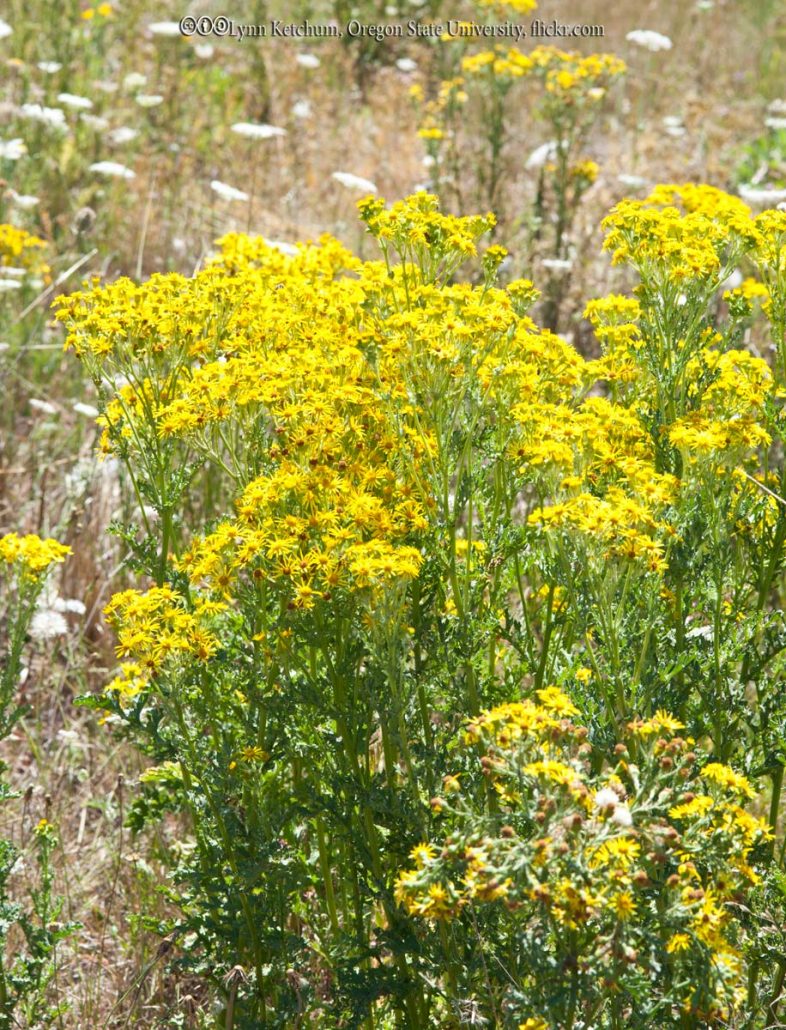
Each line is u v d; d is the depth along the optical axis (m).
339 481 3.12
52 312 7.54
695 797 2.61
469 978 2.96
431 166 7.98
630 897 2.50
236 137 10.31
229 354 3.88
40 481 6.15
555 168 8.00
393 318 3.25
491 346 3.31
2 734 3.32
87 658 5.18
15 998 3.66
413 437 3.39
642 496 3.04
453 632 3.24
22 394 6.96
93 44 10.91
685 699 3.31
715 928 2.52
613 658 3.08
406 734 3.14
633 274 8.00
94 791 4.69
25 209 8.34
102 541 5.80
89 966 4.05
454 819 3.06
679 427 3.24
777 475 3.74
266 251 4.58
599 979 2.58
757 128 12.48
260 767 3.27
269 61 11.16
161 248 8.49
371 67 12.66
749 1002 3.25
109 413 3.65
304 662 3.37
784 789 4.36
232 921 3.33
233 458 3.44
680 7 15.70
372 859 3.16
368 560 2.84
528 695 3.50
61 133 9.14
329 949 3.44
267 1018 3.35
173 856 4.04
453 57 8.90
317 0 13.20
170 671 3.11
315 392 3.21
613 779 2.62
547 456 3.04
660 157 10.40
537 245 8.05
